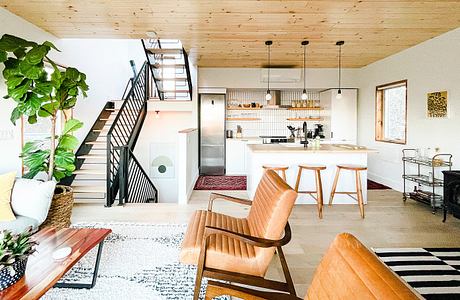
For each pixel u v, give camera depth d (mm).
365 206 4902
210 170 7777
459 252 3146
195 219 2627
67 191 3844
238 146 7785
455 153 4539
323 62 6961
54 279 1771
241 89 7949
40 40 4484
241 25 4422
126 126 6332
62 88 3646
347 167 4449
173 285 2457
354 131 7656
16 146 4082
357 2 3633
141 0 3557
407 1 3600
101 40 6883
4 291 1644
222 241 2221
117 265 2781
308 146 5340
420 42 5293
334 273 945
